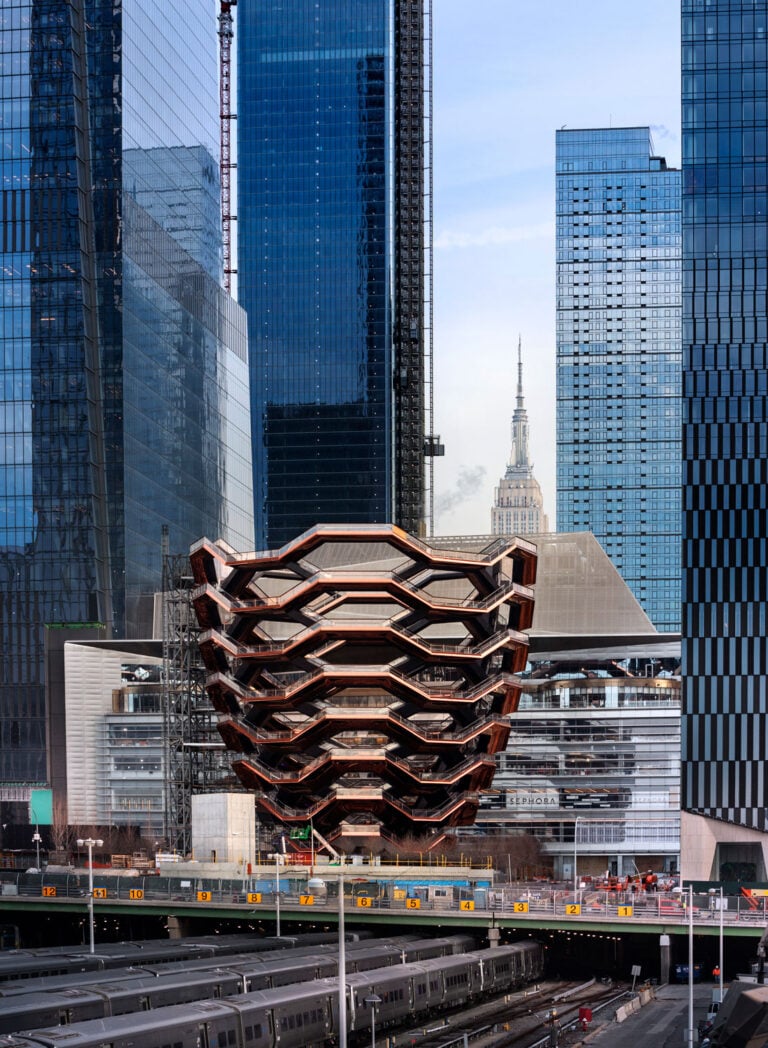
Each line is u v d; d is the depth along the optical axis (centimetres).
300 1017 10181
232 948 13325
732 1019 7950
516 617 19788
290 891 16075
